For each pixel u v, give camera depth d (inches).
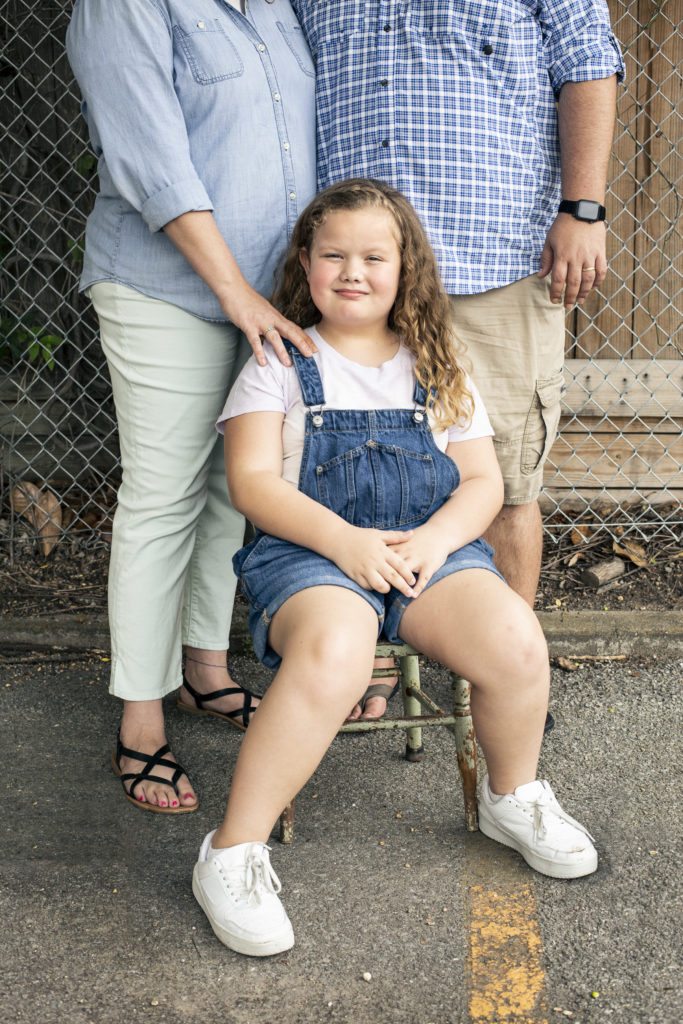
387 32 87.4
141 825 88.4
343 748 99.7
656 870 80.4
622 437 141.9
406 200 83.3
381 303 81.7
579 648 118.0
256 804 72.8
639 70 132.8
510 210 90.9
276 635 76.5
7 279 154.6
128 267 88.0
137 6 80.5
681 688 110.1
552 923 74.6
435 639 77.2
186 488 93.0
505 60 87.7
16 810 90.5
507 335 95.2
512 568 105.0
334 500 80.6
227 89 84.7
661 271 137.7
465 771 85.0
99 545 139.8
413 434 82.2
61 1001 67.9
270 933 71.2
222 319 89.1
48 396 154.5
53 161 151.6
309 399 81.1
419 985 68.9
